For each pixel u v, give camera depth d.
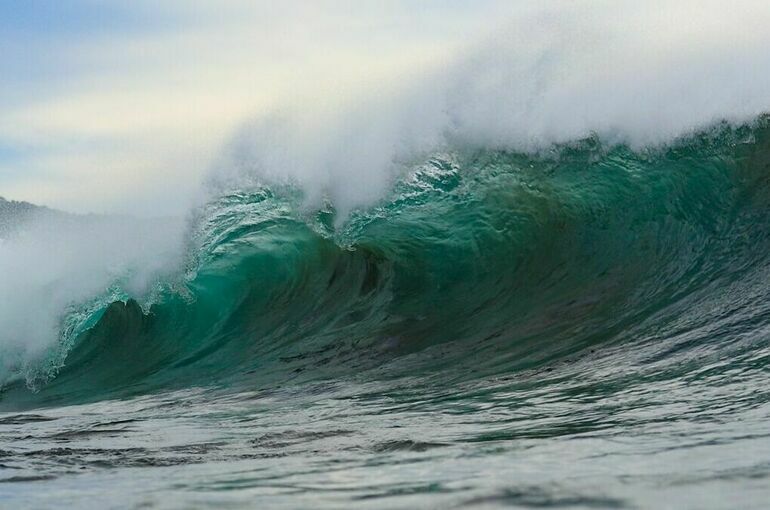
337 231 36.59
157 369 32.38
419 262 33.44
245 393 25.61
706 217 31.98
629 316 25.41
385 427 16.64
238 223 37.69
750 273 26.16
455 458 11.45
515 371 22.48
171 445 15.85
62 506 9.07
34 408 30.69
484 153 37.41
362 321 31.05
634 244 31.95
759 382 16.98
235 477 10.76
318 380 25.72
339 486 9.48
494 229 34.41
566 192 35.22
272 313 33.91
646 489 7.95
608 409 16.25
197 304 35.75
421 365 25.28
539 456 11.08
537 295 29.88
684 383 17.91
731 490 7.72
